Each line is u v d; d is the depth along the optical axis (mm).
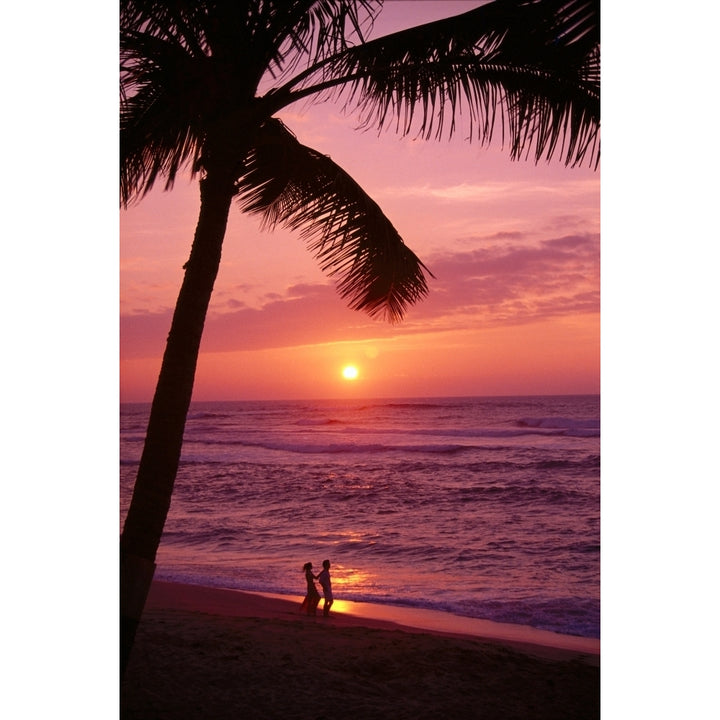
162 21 4867
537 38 4715
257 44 4824
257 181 6473
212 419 69562
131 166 5871
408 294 6852
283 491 29891
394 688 6629
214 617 9773
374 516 24500
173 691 5887
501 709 6172
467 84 4875
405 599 13500
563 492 27172
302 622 9680
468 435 47062
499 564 17047
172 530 22484
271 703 5883
